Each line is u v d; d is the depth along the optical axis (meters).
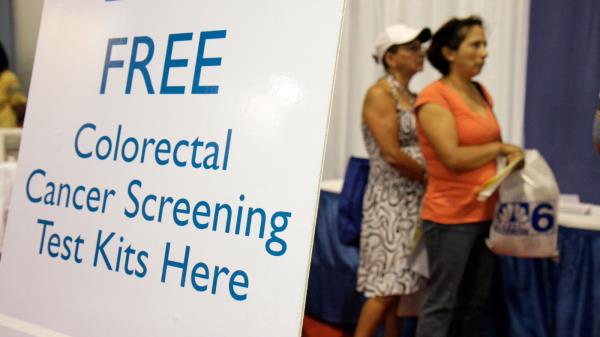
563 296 1.77
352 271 2.41
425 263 1.79
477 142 1.56
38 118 1.01
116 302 0.87
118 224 0.89
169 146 0.86
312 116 0.74
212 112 0.82
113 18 0.96
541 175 1.56
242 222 0.78
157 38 0.90
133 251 0.87
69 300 0.92
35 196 0.99
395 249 1.80
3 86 2.77
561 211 2.00
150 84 0.89
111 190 0.91
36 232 0.98
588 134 2.51
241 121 0.80
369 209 1.86
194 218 0.82
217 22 0.84
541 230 1.55
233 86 0.81
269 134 0.77
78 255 0.92
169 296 0.82
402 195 1.81
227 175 0.80
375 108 1.79
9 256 1.00
